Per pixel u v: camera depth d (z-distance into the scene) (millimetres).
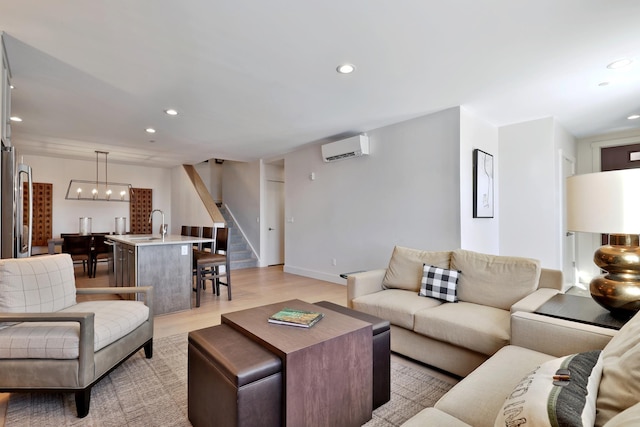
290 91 3289
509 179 4438
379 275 3127
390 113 3977
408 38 2330
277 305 2248
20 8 1956
